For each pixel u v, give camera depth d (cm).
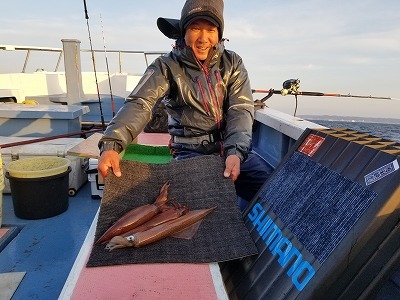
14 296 195
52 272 218
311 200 163
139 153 374
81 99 652
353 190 142
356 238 126
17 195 287
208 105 257
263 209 197
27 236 263
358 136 180
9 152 340
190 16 237
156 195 203
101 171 201
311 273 133
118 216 188
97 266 152
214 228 182
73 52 617
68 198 321
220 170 213
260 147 412
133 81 738
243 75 266
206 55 253
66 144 364
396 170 127
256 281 158
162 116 466
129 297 133
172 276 147
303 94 398
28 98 689
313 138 198
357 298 131
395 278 136
